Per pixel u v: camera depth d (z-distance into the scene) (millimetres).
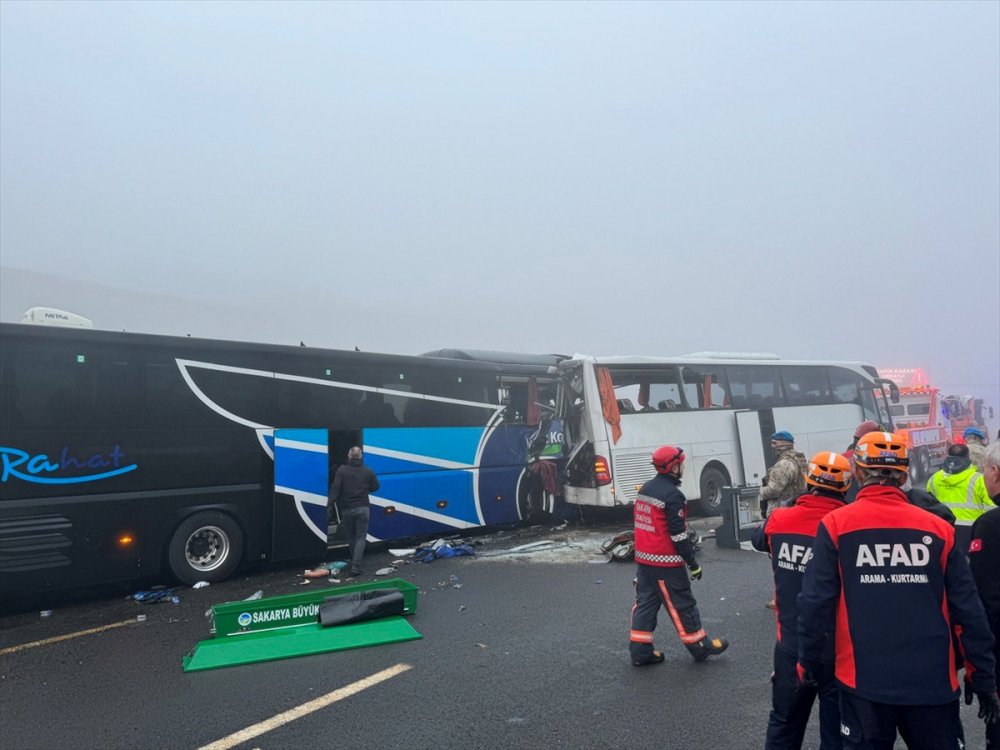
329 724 4691
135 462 8547
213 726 4707
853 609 2775
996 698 2701
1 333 7781
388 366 11281
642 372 14039
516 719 4715
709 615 7316
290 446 9891
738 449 15117
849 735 2785
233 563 9273
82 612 8016
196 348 9195
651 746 4277
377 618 7195
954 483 6355
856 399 18312
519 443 13055
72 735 4617
